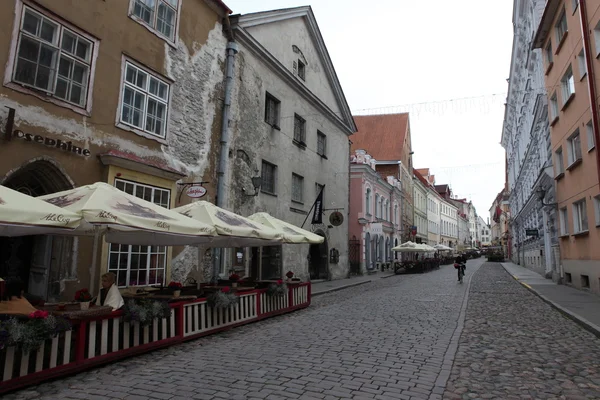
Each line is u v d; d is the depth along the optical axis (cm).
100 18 1027
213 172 1439
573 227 1705
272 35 1914
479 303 1400
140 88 1141
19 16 843
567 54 1652
